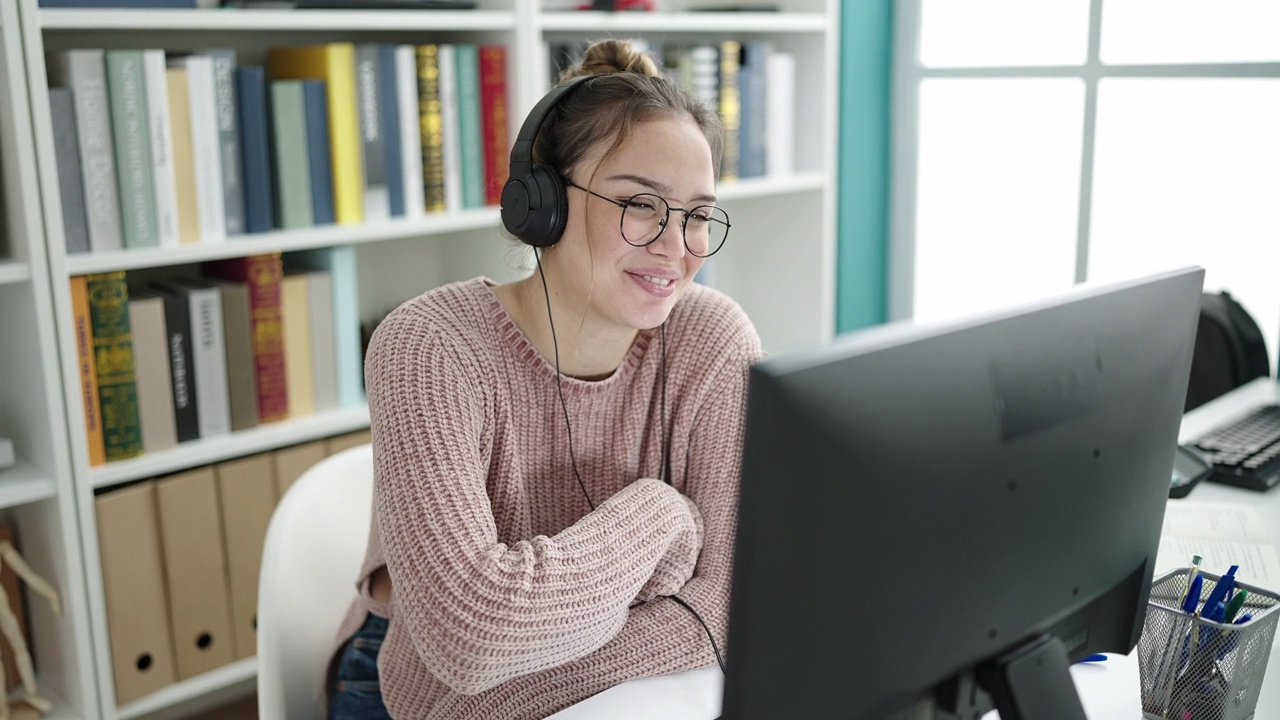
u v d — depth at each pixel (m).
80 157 1.73
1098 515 0.80
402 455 1.02
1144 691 0.94
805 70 2.78
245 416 1.99
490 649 0.93
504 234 1.17
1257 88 2.27
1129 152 2.52
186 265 2.12
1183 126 2.41
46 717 1.88
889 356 0.64
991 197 2.81
